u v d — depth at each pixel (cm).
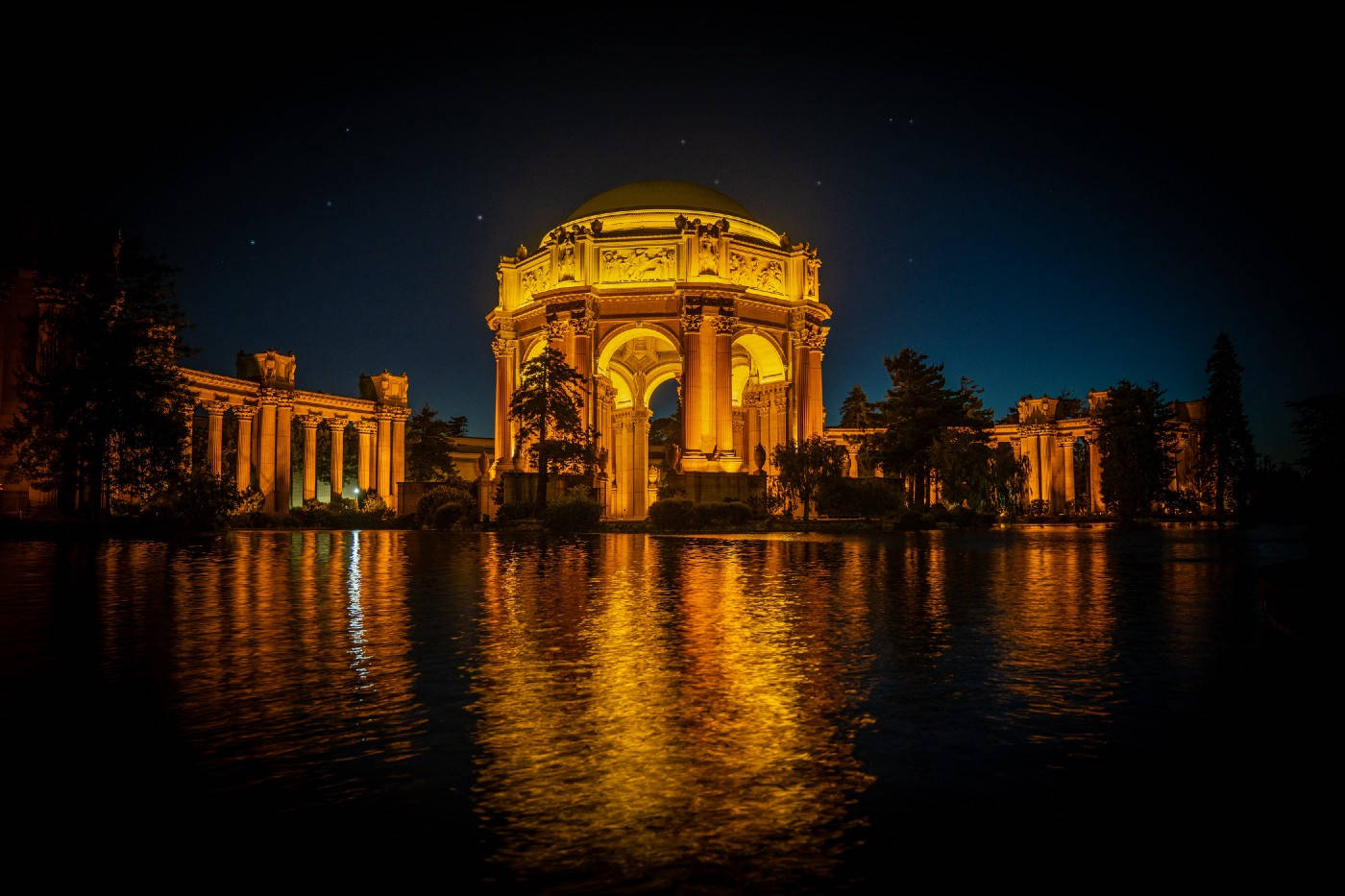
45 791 541
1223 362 8025
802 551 3077
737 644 1066
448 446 9631
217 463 7044
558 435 6372
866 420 10562
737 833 480
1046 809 512
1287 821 491
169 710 741
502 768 588
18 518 3938
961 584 1830
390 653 1006
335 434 8294
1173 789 544
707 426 6506
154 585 1762
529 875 426
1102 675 884
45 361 4028
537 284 7331
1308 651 939
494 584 1828
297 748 631
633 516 8706
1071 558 2703
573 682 854
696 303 6575
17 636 1122
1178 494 7244
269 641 1091
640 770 585
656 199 7331
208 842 463
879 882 418
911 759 608
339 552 2984
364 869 431
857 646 1054
